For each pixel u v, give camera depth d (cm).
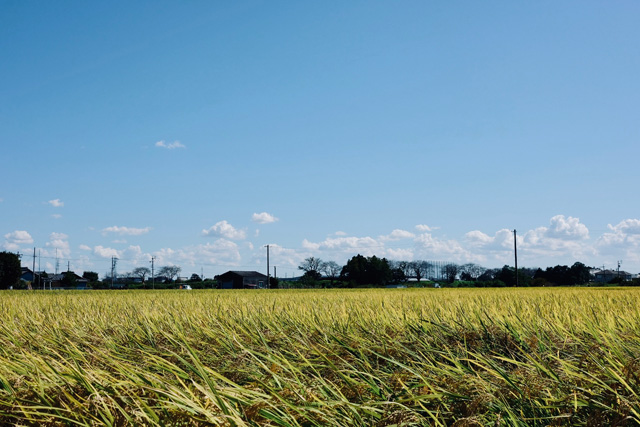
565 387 404
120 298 1791
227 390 367
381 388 423
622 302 1187
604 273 11662
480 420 360
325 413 353
